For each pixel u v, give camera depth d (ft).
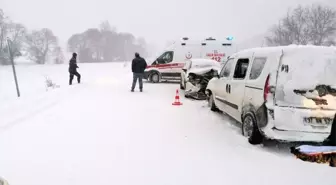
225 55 51.49
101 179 12.75
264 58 16.78
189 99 34.12
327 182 12.55
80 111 26.05
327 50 15.31
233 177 13.00
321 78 14.89
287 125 14.76
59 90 38.93
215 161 14.78
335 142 15.05
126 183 12.41
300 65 15.01
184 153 15.85
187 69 38.83
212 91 26.81
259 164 14.42
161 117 24.36
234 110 20.52
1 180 10.21
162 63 52.80
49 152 15.80
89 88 42.09
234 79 20.79
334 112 14.67
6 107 27.37
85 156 15.29
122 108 27.84
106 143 17.35
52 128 20.40
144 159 14.97
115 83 49.75
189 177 13.00
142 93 38.37
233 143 17.53
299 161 14.76
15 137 18.29
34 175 13.10
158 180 12.71
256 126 16.79
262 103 15.76
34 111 25.62
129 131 19.95
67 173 13.32
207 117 24.59
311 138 14.71
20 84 63.62
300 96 14.80
